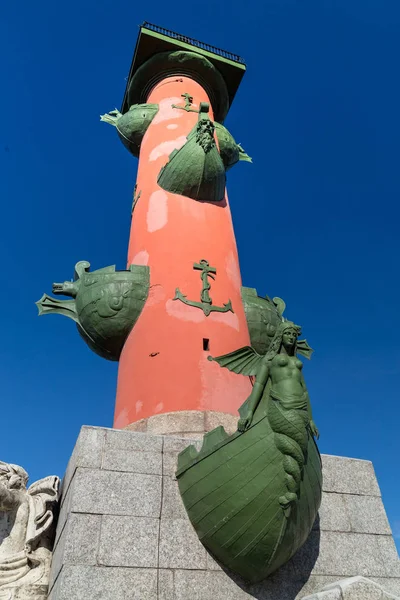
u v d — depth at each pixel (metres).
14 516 8.63
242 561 7.38
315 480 7.68
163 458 8.30
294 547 7.54
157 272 12.36
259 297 13.62
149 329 11.40
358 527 9.02
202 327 11.38
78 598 6.62
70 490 7.91
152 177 14.89
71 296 13.02
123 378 11.38
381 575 8.59
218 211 14.19
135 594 6.89
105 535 7.25
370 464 10.05
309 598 6.73
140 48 18.12
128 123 17.14
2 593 7.76
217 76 18.69
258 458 7.27
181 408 10.04
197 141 13.70
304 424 7.31
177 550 7.46
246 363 8.73
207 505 7.50
